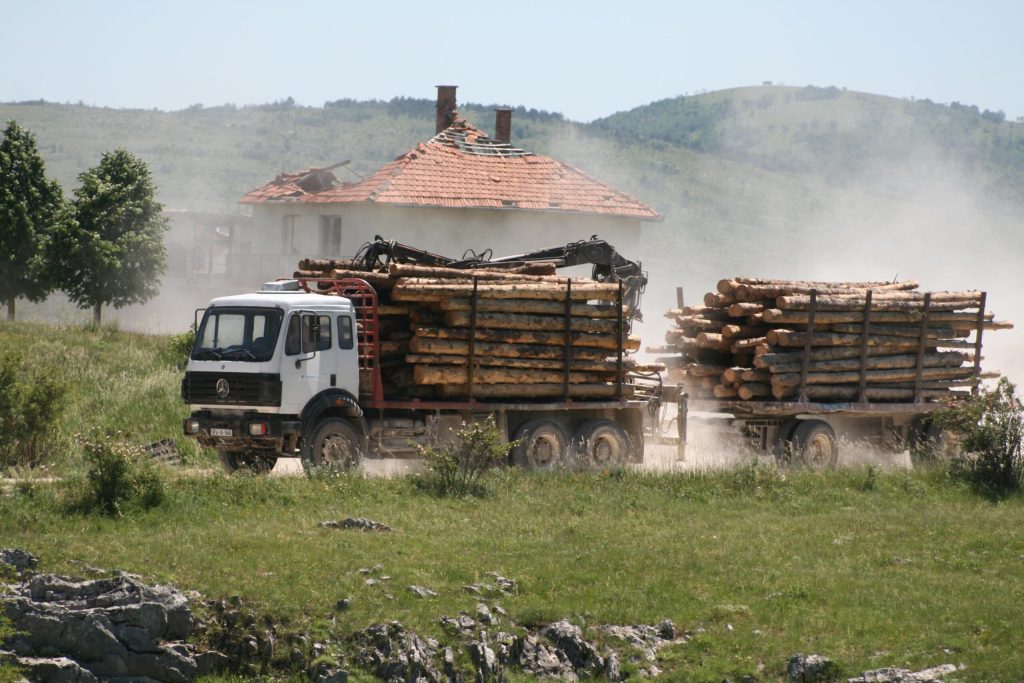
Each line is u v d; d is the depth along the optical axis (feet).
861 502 223.10
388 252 277.03
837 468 270.46
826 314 278.26
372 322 245.24
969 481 244.42
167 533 171.32
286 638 140.77
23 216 506.07
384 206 517.55
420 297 246.27
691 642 144.66
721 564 170.50
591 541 181.57
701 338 282.77
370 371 244.83
